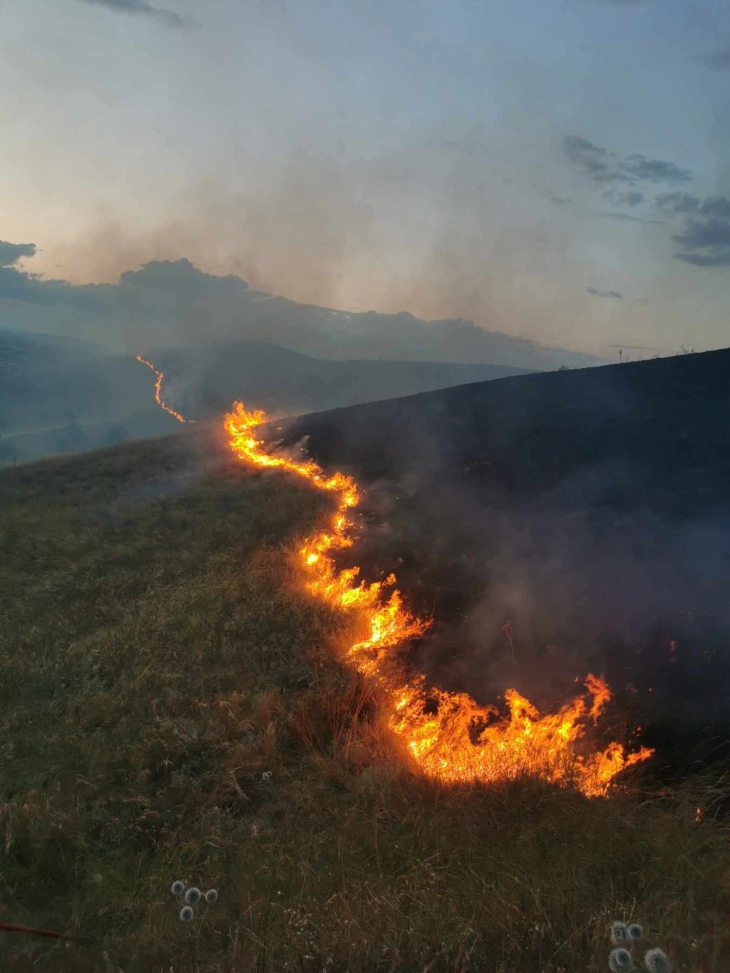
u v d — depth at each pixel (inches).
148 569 439.2
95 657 305.0
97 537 524.4
